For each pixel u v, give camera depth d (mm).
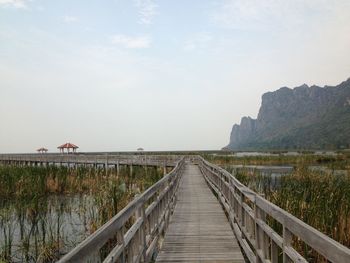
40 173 20406
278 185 16844
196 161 41031
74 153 56219
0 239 9695
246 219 6375
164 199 8555
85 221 11125
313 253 6535
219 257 6332
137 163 29969
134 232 4203
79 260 2121
